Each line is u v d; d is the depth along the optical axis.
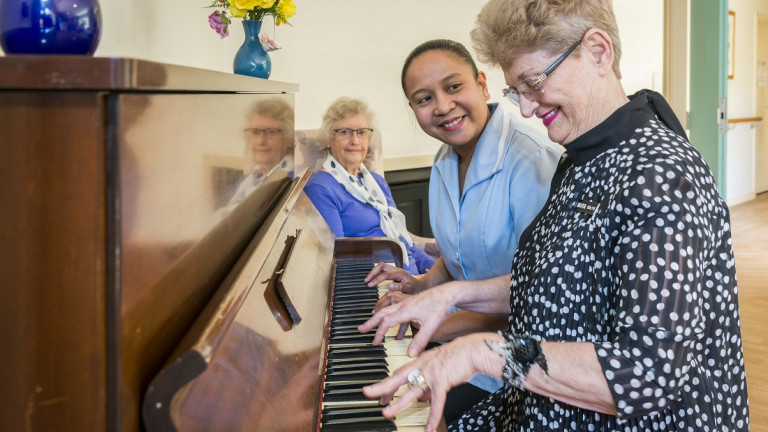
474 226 1.57
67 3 0.64
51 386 0.45
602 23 0.93
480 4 4.41
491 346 0.86
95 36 0.67
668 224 0.79
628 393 0.79
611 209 0.86
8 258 0.44
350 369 1.01
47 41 0.63
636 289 0.80
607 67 0.94
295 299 0.95
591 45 0.93
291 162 1.65
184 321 0.60
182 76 0.55
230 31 2.65
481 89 1.67
